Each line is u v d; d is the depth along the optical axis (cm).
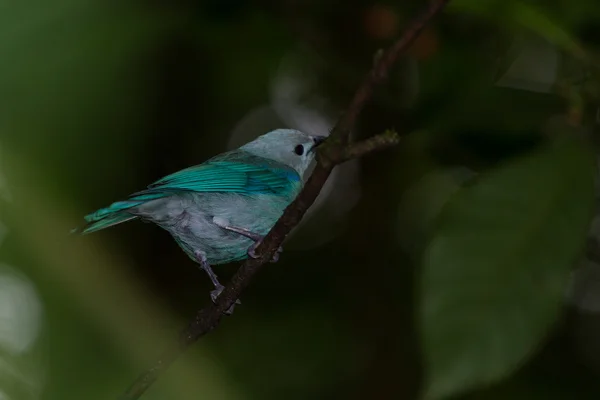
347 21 1483
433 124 948
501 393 1501
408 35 404
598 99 726
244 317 1747
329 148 472
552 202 550
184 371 357
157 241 1758
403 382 1586
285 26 1409
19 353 283
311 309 1750
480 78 1172
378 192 1633
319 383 1672
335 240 1873
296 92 1748
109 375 298
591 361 1655
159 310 322
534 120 879
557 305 507
